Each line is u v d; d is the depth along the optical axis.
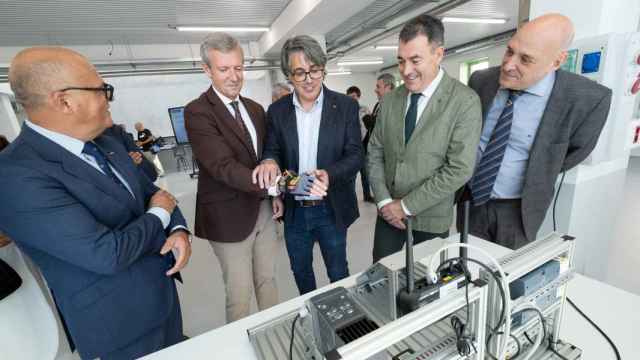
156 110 8.04
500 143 1.19
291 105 1.35
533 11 1.43
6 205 0.67
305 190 1.12
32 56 0.65
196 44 6.96
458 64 8.81
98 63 6.14
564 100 1.07
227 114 1.19
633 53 1.17
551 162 1.12
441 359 0.56
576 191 1.34
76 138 0.77
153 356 0.73
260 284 1.49
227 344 0.75
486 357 0.62
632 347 0.67
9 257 0.87
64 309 0.79
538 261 0.60
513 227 1.26
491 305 0.58
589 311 0.77
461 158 1.06
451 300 0.52
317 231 1.48
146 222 0.86
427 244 1.05
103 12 4.34
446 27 6.30
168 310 0.98
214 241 1.29
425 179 1.20
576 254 1.46
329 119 1.32
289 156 1.36
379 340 0.45
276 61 7.44
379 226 1.45
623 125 1.28
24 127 0.73
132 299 0.87
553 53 0.97
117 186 0.84
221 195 1.24
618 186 1.50
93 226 0.73
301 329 0.71
